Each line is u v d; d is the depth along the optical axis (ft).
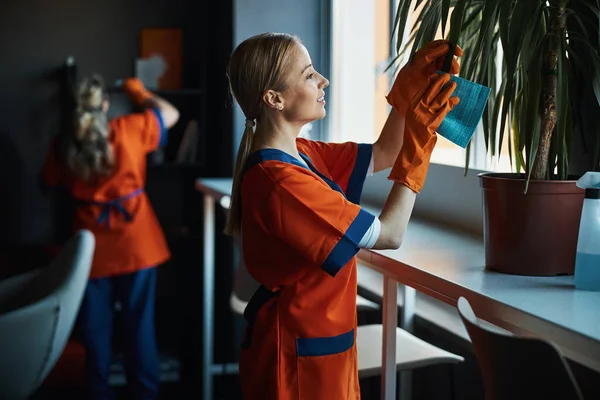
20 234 15.64
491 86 6.44
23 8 15.38
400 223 5.59
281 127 5.91
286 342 5.93
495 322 5.27
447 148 10.65
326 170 6.61
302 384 5.92
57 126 15.56
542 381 4.24
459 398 8.96
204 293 13.46
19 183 15.57
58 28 15.49
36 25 15.43
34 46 15.44
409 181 5.61
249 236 5.88
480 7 6.25
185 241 16.30
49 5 15.43
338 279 5.87
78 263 9.30
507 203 5.93
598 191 5.43
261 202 5.63
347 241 5.45
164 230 15.72
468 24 6.26
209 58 15.97
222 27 14.82
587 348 4.41
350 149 6.63
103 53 15.62
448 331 9.05
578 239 5.53
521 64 5.98
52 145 13.82
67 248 9.80
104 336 13.34
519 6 5.56
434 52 5.75
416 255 6.93
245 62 5.83
